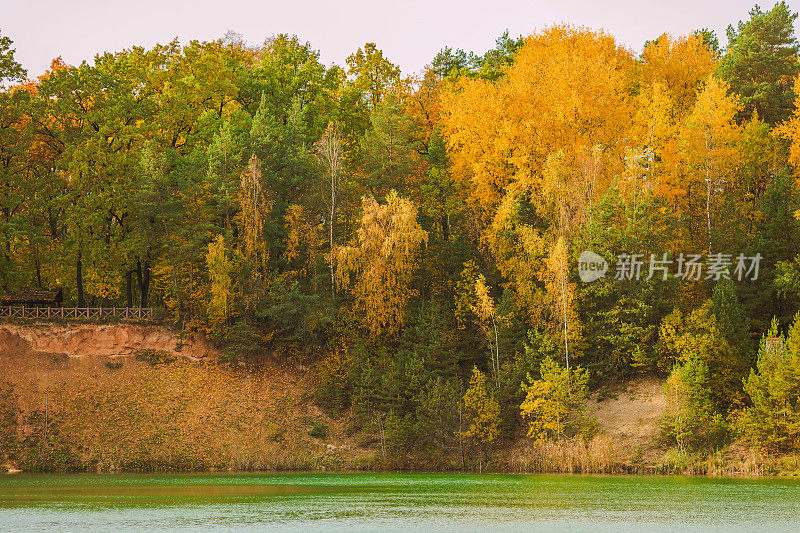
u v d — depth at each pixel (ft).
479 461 200.34
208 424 213.46
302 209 235.20
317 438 214.69
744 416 181.16
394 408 211.61
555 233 219.61
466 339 229.66
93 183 239.91
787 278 198.59
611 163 230.48
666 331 201.77
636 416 197.47
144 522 108.06
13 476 182.80
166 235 233.96
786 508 122.52
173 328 233.76
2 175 238.48
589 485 156.87
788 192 220.02
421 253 241.55
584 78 227.81
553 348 204.64
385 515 115.03
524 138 231.30
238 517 112.68
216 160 239.30
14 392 211.00
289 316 226.79
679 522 109.29
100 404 213.05
